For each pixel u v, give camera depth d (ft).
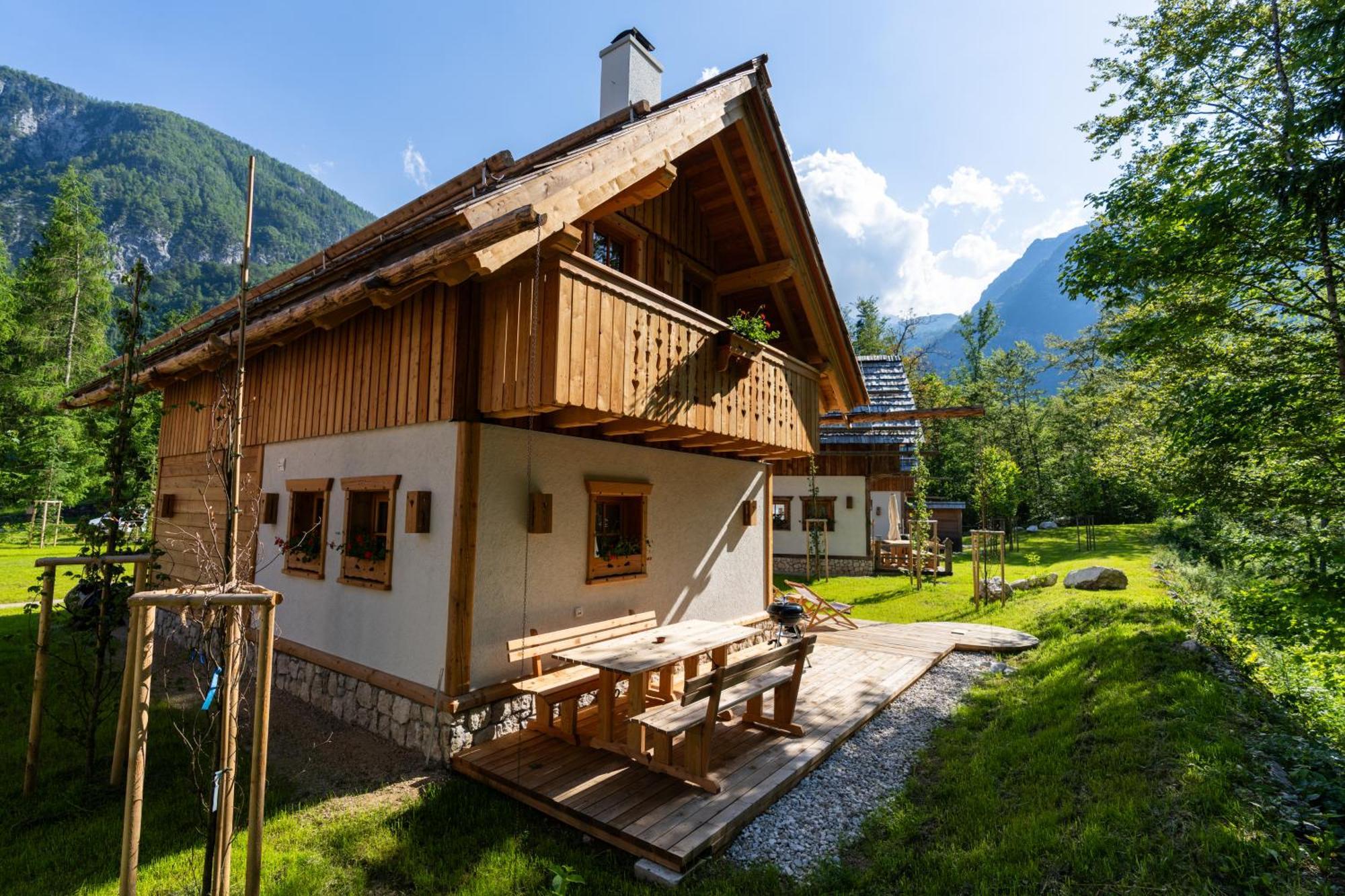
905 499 70.59
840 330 32.50
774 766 16.43
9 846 13.15
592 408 17.04
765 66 25.49
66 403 29.99
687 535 27.04
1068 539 89.25
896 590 49.70
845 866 12.75
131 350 17.46
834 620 36.04
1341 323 23.35
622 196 19.25
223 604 9.62
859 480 60.54
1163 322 26.78
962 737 18.97
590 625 21.07
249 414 27.22
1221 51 28.25
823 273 30.73
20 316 98.07
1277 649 23.80
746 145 26.89
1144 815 12.73
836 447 61.00
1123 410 57.16
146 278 17.80
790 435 27.78
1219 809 12.34
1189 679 19.53
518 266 17.24
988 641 30.19
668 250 27.71
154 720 20.31
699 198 29.73
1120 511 107.55
